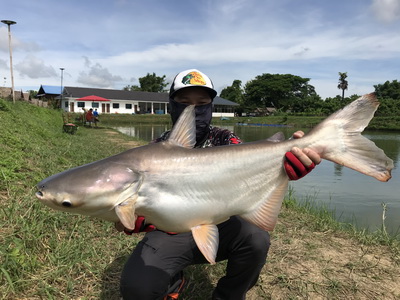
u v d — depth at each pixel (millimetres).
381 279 3180
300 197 7012
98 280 2863
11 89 17266
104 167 1806
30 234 3146
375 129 42406
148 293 2111
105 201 1742
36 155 6812
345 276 3217
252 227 2336
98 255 3203
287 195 6797
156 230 2359
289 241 3938
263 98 79875
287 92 79375
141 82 82438
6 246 2893
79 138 14578
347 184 8406
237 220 2375
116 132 22547
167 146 2008
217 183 2002
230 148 2082
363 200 6879
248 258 2361
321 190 7750
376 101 2035
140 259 2186
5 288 2492
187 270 3146
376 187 8086
